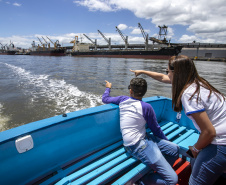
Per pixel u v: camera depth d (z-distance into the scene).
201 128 1.09
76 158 1.65
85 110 1.72
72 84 10.33
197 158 1.23
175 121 2.57
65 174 1.44
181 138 2.15
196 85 1.13
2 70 18.22
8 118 4.91
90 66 26.03
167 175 1.45
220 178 1.64
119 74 16.39
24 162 1.28
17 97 6.96
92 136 1.75
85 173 1.46
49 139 1.39
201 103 1.07
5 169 1.19
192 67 1.17
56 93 7.80
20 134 1.19
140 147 1.56
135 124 1.61
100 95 7.61
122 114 1.71
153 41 72.56
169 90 9.55
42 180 1.42
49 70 19.17
